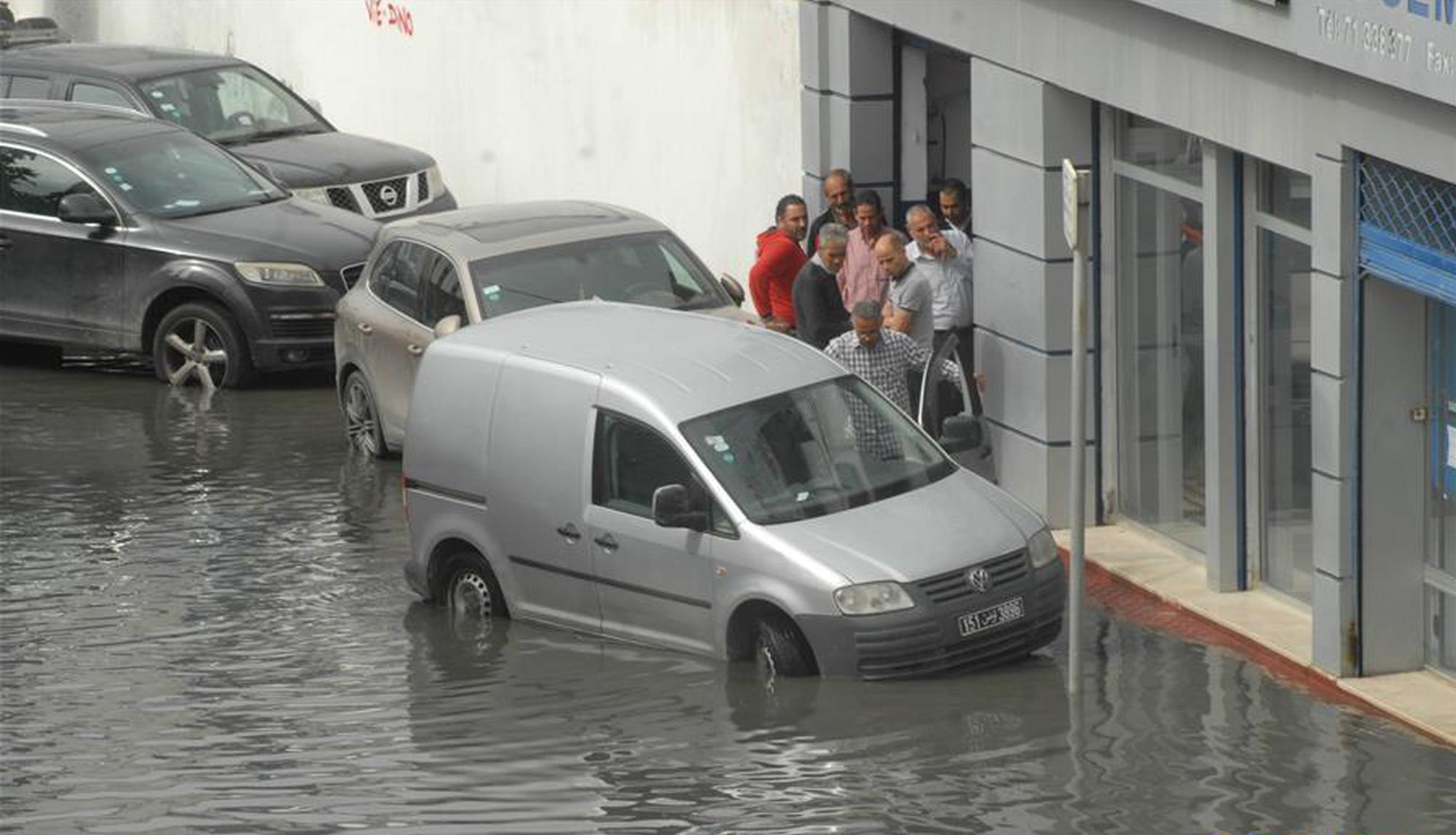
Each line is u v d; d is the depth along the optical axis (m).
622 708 21.30
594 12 39.25
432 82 43.69
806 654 21.92
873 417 23.53
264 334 34.19
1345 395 21.48
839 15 32.00
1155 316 25.88
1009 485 27.70
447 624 24.20
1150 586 24.77
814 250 31.89
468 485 24.06
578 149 40.09
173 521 28.25
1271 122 22.19
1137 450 26.47
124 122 36.78
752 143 35.75
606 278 29.58
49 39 47.72
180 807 19.17
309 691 22.23
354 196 39.88
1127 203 26.22
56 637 24.11
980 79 27.50
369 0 45.12
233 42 48.97
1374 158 20.89
